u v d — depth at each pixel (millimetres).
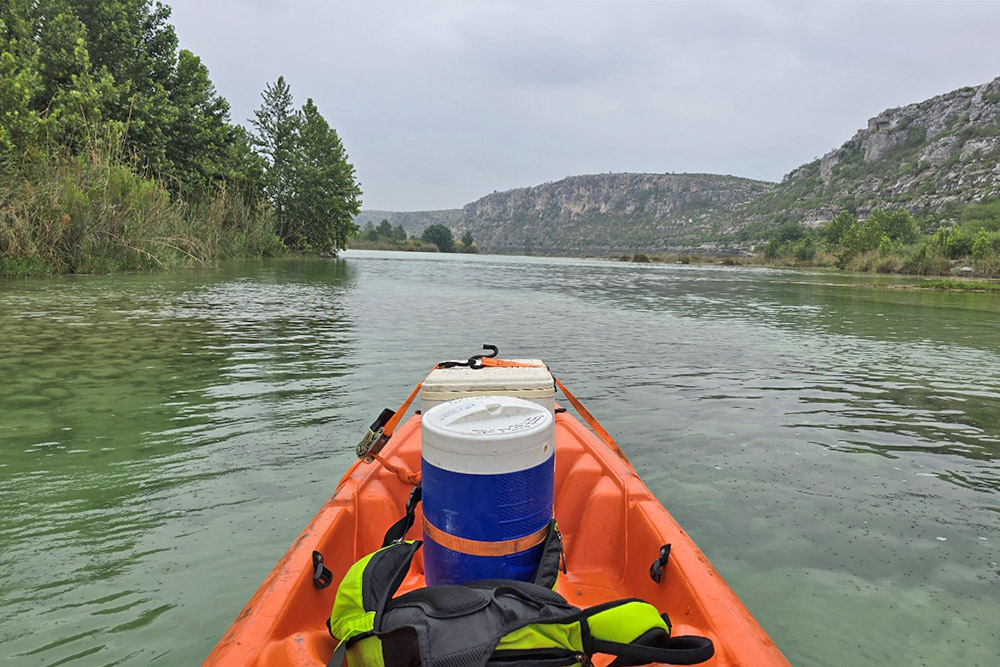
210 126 31125
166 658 2338
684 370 7910
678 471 4434
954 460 4781
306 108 41594
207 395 5965
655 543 2465
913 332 12125
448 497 1854
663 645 1606
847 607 2824
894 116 140625
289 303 13914
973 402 6516
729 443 5074
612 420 5645
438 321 11758
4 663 2277
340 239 44750
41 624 2516
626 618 1567
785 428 5520
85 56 22359
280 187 41188
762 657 1705
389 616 1526
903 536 3531
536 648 1435
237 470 4172
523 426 1877
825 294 22766
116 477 3998
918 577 3096
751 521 3676
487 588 1619
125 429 4906
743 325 12727
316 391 6227
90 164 19844
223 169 32125
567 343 9680
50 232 17578
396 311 13203
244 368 7125
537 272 35875
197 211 28875
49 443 4547
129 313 10977
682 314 14617
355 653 1553
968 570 3170
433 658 1376
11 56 18953
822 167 152875
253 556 3094
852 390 7004
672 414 5883
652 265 61062
